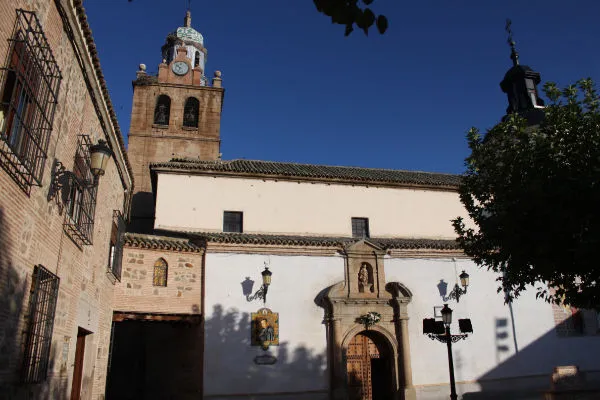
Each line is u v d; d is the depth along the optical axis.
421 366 19.92
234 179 22.80
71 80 9.40
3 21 6.55
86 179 10.95
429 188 25.14
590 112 11.88
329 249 20.38
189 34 39.38
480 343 20.92
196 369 17.94
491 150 13.12
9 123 6.95
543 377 21.28
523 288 12.20
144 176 30.44
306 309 19.42
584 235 9.51
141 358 23.39
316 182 23.78
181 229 21.36
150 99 32.38
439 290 21.16
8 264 7.05
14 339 7.45
